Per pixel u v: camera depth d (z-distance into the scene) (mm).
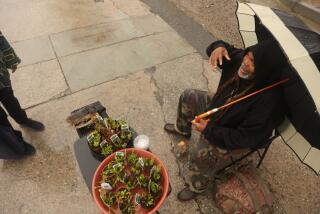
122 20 4668
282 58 1724
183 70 3871
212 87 3662
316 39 1742
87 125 2334
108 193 1929
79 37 4297
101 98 3467
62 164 2861
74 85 3600
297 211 2596
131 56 4027
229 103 1981
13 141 2549
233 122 2035
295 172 2844
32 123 3057
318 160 1740
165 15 4844
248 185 2328
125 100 3455
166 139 3082
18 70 3758
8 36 4285
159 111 3359
